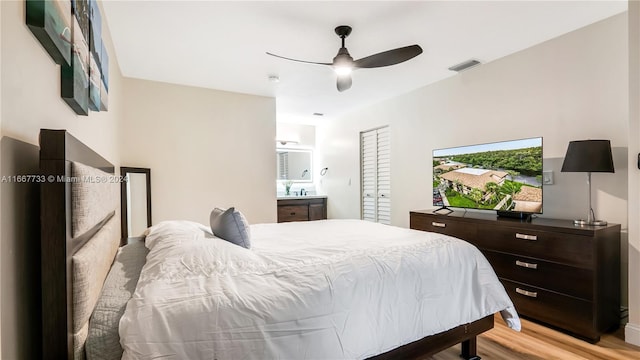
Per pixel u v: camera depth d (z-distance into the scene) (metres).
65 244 0.85
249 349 1.06
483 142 3.27
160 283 1.18
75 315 0.91
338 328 1.29
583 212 2.55
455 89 3.55
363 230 2.44
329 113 5.39
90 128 1.78
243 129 4.19
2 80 0.73
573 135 2.59
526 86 2.89
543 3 2.16
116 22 2.32
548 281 2.34
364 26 2.42
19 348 0.82
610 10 2.26
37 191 0.93
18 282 0.81
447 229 3.13
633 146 2.12
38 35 0.92
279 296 1.21
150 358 0.93
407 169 4.20
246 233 1.78
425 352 1.65
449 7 2.18
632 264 2.12
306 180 6.36
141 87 3.61
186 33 2.50
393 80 3.72
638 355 1.96
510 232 2.59
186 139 3.85
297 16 2.26
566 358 1.94
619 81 2.34
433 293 1.64
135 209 3.48
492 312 1.80
